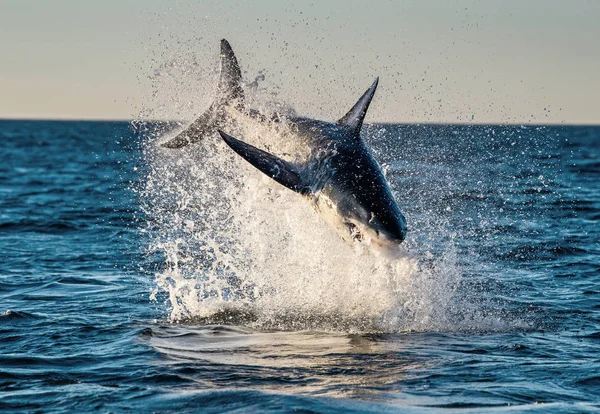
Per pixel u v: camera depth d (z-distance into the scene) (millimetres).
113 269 39188
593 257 42281
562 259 41594
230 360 22922
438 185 71062
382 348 24359
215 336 25969
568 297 32312
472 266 38938
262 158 26281
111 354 23625
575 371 21812
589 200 71062
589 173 107875
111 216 61531
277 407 18625
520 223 55031
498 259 41188
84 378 21266
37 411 18703
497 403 19109
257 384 20594
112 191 84750
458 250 42875
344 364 22531
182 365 22328
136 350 24031
